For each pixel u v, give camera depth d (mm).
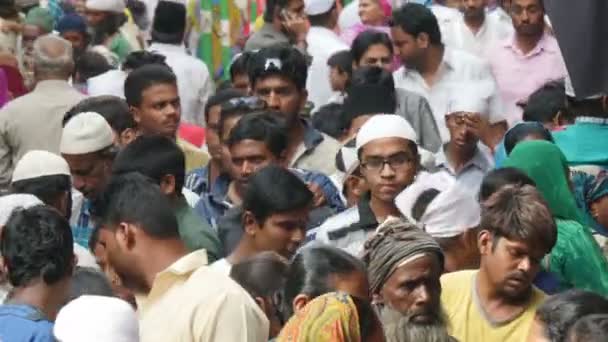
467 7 27906
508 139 19219
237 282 14602
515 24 26938
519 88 26984
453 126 21016
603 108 19094
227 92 21344
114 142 19469
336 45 28781
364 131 18062
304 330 11305
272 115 19188
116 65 30031
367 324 11695
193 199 20156
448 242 16734
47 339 13391
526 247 15078
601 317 11461
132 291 14312
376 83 22125
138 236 14086
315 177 19734
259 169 17000
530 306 15383
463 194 16859
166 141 17938
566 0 16359
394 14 25766
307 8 29250
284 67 20891
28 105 23672
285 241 16328
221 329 13734
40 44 23812
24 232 13758
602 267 16750
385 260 14352
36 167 17938
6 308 13594
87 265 16547
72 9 33281
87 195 19172
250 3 35812
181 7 28781
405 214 17938
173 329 13766
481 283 15445
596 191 18719
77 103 22438
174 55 28703
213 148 21156
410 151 17984
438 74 25562
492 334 15312
